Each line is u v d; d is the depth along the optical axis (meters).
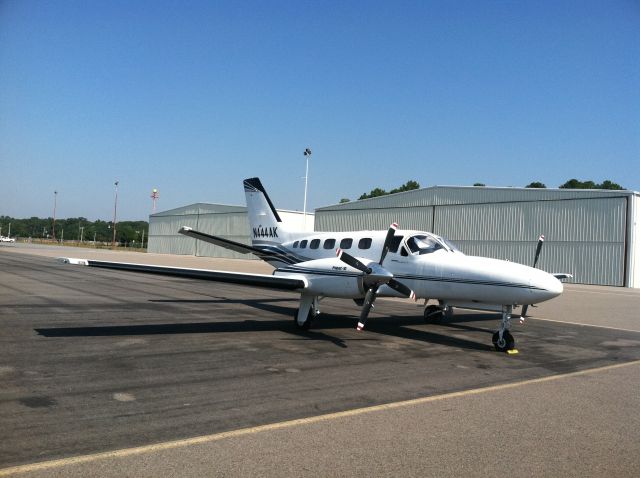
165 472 3.90
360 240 12.59
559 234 33.31
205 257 62.62
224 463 4.10
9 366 7.01
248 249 13.59
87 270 30.48
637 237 30.80
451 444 4.65
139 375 6.80
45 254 51.09
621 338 11.50
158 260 45.88
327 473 3.97
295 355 8.46
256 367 7.49
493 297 10.00
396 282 10.50
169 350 8.48
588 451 4.57
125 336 9.58
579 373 7.80
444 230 39.41
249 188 16.41
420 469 4.09
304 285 10.70
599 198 31.69
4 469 3.87
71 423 4.90
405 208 42.06
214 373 7.05
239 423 5.06
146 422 5.00
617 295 24.19
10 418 4.99
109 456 4.17
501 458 4.36
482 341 10.58
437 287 10.85
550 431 5.07
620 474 4.11
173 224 70.19
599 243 31.56
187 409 5.45
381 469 4.07
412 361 8.31
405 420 5.29
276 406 5.64
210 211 64.50
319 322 12.56
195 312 13.36
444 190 39.56
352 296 10.31
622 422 5.39
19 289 17.83
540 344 10.47
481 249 37.16
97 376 6.66
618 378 7.49
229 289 20.94
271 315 13.27
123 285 21.27
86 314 12.31
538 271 9.91
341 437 4.75
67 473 3.83
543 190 34.25
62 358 7.61
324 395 6.14
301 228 56.66
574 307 18.41
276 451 4.38
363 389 6.47
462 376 7.37
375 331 11.45
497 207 36.41
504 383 7.03
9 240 118.25
